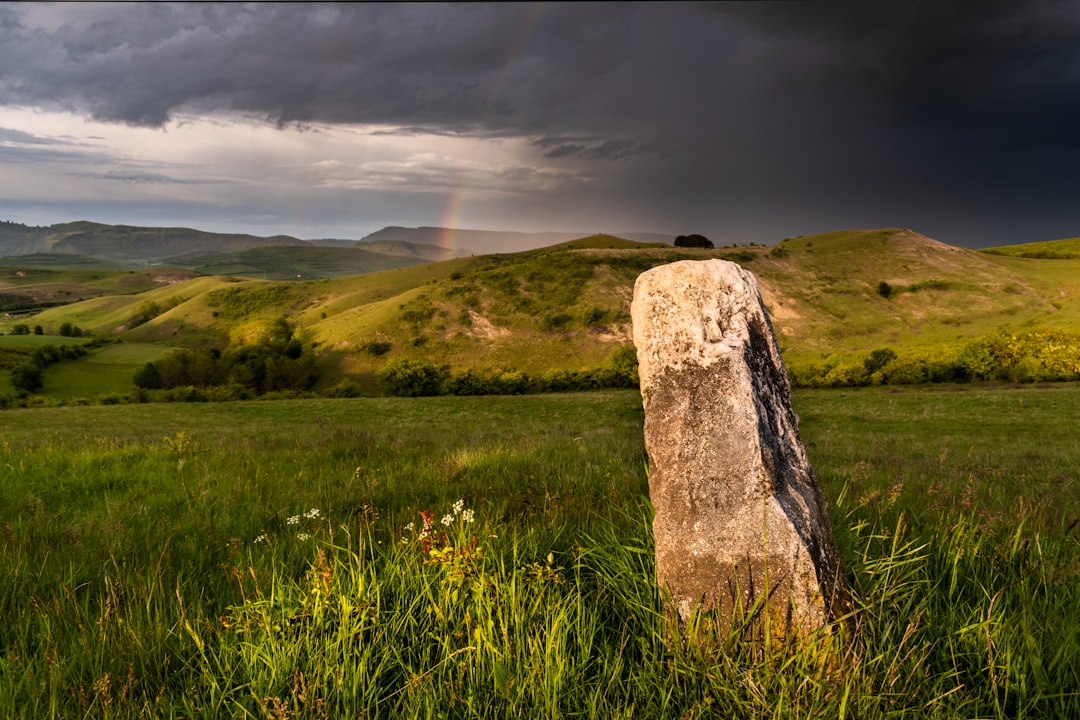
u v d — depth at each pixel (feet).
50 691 7.43
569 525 13.28
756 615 7.00
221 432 95.09
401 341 359.87
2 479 21.89
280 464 25.46
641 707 6.88
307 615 8.49
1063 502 19.02
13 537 13.82
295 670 7.38
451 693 6.98
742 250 475.72
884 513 13.57
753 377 7.91
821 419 109.19
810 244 497.05
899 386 209.67
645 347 8.75
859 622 6.98
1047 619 7.57
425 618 8.73
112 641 8.52
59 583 10.59
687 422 7.94
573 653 7.89
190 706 7.14
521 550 10.96
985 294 377.30
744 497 7.34
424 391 276.62
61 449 30.01
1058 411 104.94
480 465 24.02
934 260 431.02
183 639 8.72
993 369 205.98
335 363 344.49
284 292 636.89
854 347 323.98
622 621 8.64
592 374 269.44
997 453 46.47
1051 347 199.72
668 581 7.74
